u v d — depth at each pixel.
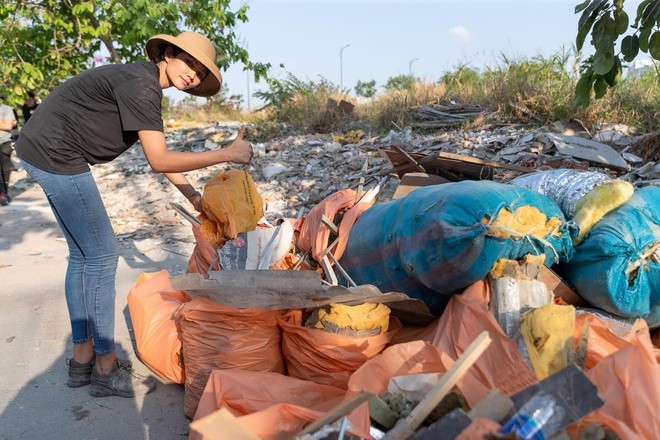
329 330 2.70
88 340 3.26
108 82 2.89
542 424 1.67
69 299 3.20
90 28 11.42
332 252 3.29
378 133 9.77
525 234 2.52
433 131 9.12
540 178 3.38
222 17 11.93
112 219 7.52
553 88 8.68
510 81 9.18
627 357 2.01
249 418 1.92
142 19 10.91
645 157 6.47
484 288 2.58
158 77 3.02
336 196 3.51
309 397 2.41
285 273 2.52
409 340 2.81
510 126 8.30
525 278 2.54
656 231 2.70
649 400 1.89
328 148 9.00
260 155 9.33
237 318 2.88
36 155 2.96
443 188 2.73
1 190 8.42
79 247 3.15
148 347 3.28
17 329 4.12
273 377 2.46
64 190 3.00
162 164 2.91
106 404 3.13
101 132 2.99
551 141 6.81
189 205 7.90
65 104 2.94
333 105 10.96
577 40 4.30
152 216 7.56
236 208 3.21
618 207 2.76
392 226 2.84
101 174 9.57
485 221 2.47
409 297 2.61
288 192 7.81
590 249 2.70
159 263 5.69
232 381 2.42
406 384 2.11
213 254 3.38
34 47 12.11
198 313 2.93
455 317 2.50
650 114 7.58
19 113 12.91
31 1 12.09
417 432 1.79
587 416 1.80
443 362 2.20
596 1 4.10
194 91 3.26
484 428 1.66
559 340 2.26
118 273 5.36
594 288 2.67
